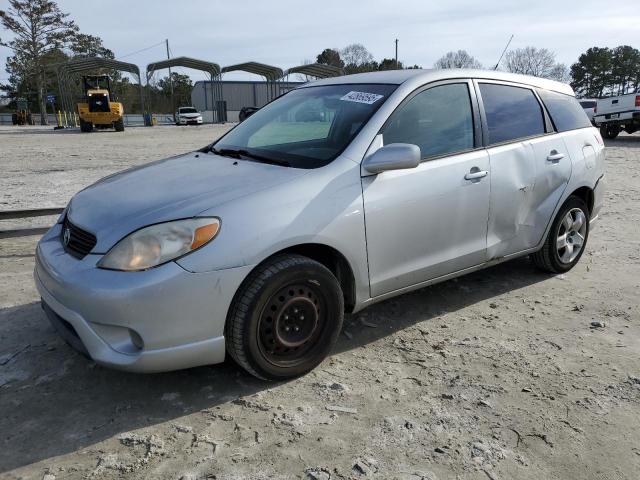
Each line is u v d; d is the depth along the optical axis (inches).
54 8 2341.3
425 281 145.3
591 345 139.3
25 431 103.5
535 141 170.4
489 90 163.6
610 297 170.9
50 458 96.2
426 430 104.7
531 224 170.6
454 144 148.9
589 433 104.3
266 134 155.2
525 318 155.9
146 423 106.5
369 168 126.6
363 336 144.1
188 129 1373.0
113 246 106.3
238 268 108.2
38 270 121.7
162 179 130.3
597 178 192.5
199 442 100.7
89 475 91.9
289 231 114.0
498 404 113.5
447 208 142.9
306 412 110.2
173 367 107.6
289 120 155.9
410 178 135.2
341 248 123.0
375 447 99.7
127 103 3063.5
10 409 110.3
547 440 102.1
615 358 132.6
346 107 144.3
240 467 94.0
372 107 139.0
